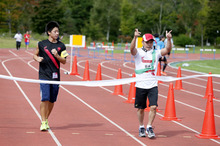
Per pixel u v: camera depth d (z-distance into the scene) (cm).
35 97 1396
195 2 11288
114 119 1073
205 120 899
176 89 1855
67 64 3011
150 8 11438
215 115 1230
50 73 873
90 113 1151
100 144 783
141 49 854
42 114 882
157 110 1241
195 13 11350
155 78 845
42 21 10588
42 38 8069
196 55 6062
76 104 1299
